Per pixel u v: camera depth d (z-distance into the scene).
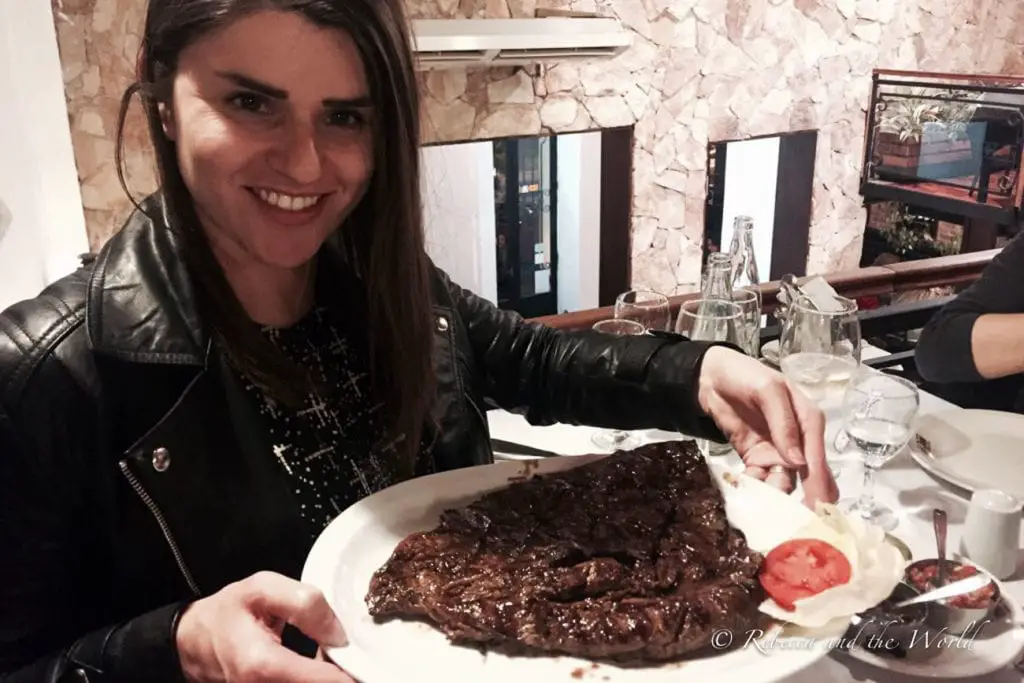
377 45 0.85
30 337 0.88
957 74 3.21
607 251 3.65
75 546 0.93
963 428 1.51
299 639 0.98
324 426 1.04
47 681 0.84
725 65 3.45
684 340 1.22
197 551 0.95
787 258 4.07
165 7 0.83
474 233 3.72
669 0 3.24
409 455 1.10
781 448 1.00
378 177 0.99
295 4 0.78
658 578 0.86
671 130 3.45
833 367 1.60
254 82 0.80
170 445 0.92
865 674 0.95
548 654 0.79
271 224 0.88
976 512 1.14
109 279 0.93
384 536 0.95
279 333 1.05
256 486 0.97
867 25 3.68
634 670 0.77
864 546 0.87
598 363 1.24
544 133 3.20
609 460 1.06
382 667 0.74
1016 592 1.10
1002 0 4.00
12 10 2.33
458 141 3.05
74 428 0.89
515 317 1.36
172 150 0.92
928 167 3.33
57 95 2.48
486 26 2.71
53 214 2.57
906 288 2.35
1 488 0.86
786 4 3.48
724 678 0.73
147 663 0.80
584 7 3.10
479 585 0.85
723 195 3.98
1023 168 2.89
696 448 1.08
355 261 1.11
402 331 1.07
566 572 0.85
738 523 0.97
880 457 1.29
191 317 0.94
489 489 1.03
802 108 3.69
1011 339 1.77
